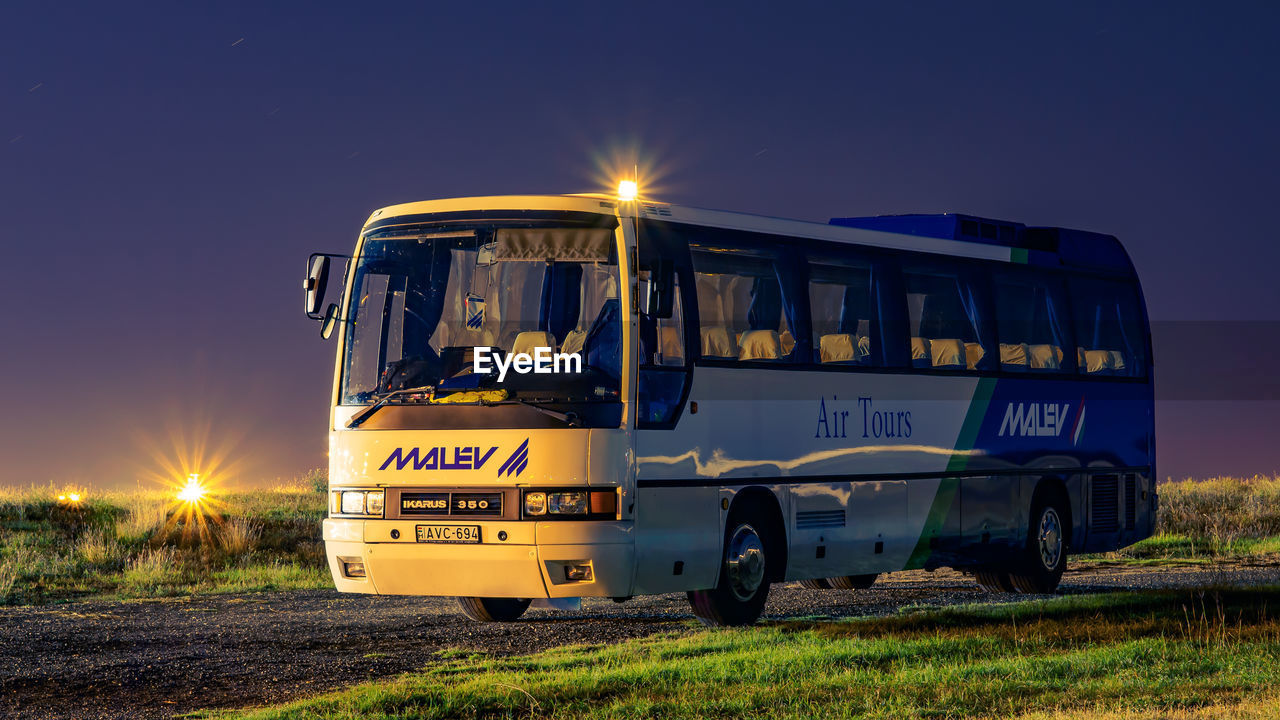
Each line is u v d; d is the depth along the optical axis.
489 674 11.94
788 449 15.55
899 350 17.20
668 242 14.54
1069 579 21.91
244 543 25.77
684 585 14.30
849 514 16.30
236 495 33.72
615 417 13.72
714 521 14.62
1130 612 15.19
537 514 13.48
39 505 27.89
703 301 15.05
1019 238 20.30
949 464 17.75
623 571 13.62
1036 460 19.30
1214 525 31.72
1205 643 12.59
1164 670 11.31
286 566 24.50
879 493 16.69
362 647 14.77
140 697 12.13
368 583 14.02
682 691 10.88
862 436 16.52
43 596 20.83
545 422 13.58
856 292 17.00
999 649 12.66
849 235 16.91
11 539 25.17
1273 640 12.73
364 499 14.00
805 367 15.86
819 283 16.73
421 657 13.90
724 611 14.95
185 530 26.42
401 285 14.32
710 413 14.67
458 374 13.90
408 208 14.52
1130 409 21.33
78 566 23.52
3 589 20.89
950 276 18.39
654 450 13.99
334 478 14.22
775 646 12.95
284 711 10.76
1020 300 19.78
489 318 14.08
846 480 16.25
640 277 14.05
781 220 16.06
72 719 11.22
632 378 13.84
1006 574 19.78
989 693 10.63
